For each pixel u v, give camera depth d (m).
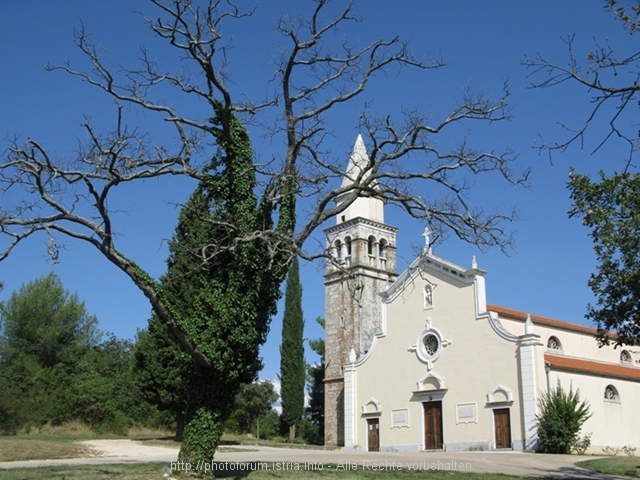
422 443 44.38
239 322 19.30
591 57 11.12
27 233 17.22
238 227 19.56
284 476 20.23
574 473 25.20
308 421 73.44
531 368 39.66
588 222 19.83
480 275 43.97
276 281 20.27
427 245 20.38
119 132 17.95
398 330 48.03
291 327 64.75
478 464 28.77
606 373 43.66
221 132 20.33
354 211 60.22
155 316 40.25
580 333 49.66
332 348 58.41
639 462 28.97
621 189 22.41
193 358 19.00
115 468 21.61
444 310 45.38
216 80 18.77
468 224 19.84
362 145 51.59
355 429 48.62
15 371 62.09
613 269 23.30
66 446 32.62
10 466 23.56
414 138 19.83
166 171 19.31
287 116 20.30
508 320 46.00
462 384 43.00
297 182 20.08
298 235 19.91
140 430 57.53
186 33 18.14
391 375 47.50
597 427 41.88
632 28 11.30
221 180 20.11
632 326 23.73
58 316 69.12
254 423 75.88
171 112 19.45
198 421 18.91
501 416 40.59
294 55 19.83
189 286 36.50
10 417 47.66
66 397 56.75
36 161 17.30
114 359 74.75
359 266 58.34
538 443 38.31
